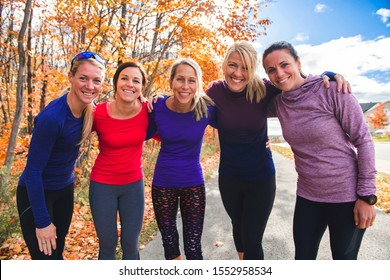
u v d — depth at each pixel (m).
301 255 2.12
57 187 2.24
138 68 2.39
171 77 2.53
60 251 2.40
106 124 2.34
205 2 6.64
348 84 1.96
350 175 1.96
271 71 2.18
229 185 2.65
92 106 2.35
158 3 6.58
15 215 3.49
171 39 7.52
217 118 2.66
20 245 3.39
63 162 2.22
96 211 2.34
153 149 10.77
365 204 1.86
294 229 2.19
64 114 2.06
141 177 2.52
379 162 11.99
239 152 2.59
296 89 2.10
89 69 2.06
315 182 2.04
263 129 2.62
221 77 8.73
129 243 2.41
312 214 2.09
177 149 2.52
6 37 9.60
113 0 5.70
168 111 2.52
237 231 2.81
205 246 3.52
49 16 7.64
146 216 4.76
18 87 5.13
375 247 3.36
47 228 2.01
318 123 1.98
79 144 2.27
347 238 1.96
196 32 7.09
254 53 2.44
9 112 10.40
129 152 2.41
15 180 4.62
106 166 2.36
